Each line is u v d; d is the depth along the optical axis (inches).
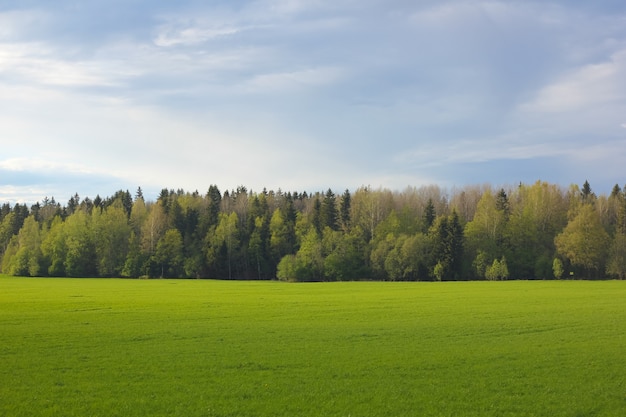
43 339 1122.7
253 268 4968.0
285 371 835.4
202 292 2689.5
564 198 5211.6
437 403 679.1
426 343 1082.7
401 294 2458.2
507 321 1421.0
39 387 741.3
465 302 2001.7
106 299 2193.7
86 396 700.7
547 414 642.2
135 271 4913.9
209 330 1256.2
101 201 7268.7
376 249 4355.3
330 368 855.1
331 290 2824.8
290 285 3408.0
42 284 3545.8
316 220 5029.5
